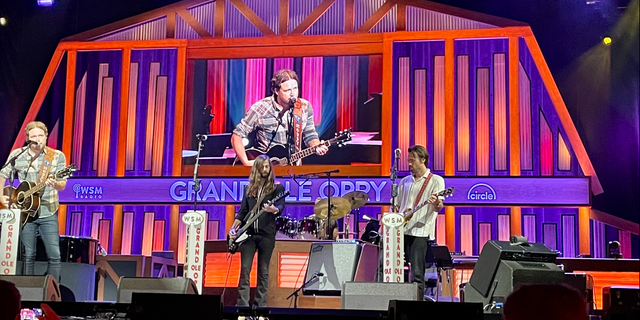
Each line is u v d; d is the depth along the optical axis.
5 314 2.23
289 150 10.08
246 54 10.34
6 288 2.24
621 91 9.51
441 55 9.97
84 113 10.48
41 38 10.60
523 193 9.55
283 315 4.87
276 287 6.95
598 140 9.52
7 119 10.47
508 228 9.59
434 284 7.73
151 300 3.85
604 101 9.55
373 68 10.07
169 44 10.48
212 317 3.83
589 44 9.65
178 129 10.33
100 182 10.32
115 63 10.54
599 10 9.63
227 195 10.05
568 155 9.59
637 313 4.48
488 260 5.33
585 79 9.62
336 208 7.42
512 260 5.21
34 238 6.49
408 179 6.39
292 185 9.95
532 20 9.82
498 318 4.66
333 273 6.61
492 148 9.75
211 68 10.39
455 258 8.00
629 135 9.45
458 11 9.98
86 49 10.59
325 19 10.24
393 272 5.57
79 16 10.63
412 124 9.92
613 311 4.64
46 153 6.72
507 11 9.88
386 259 5.60
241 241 6.05
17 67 10.55
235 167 10.16
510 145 9.70
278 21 10.33
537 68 9.75
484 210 9.67
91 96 10.52
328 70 10.16
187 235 5.99
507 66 9.82
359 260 6.66
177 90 10.39
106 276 7.70
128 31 10.56
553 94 9.69
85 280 7.28
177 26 10.49
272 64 10.28
